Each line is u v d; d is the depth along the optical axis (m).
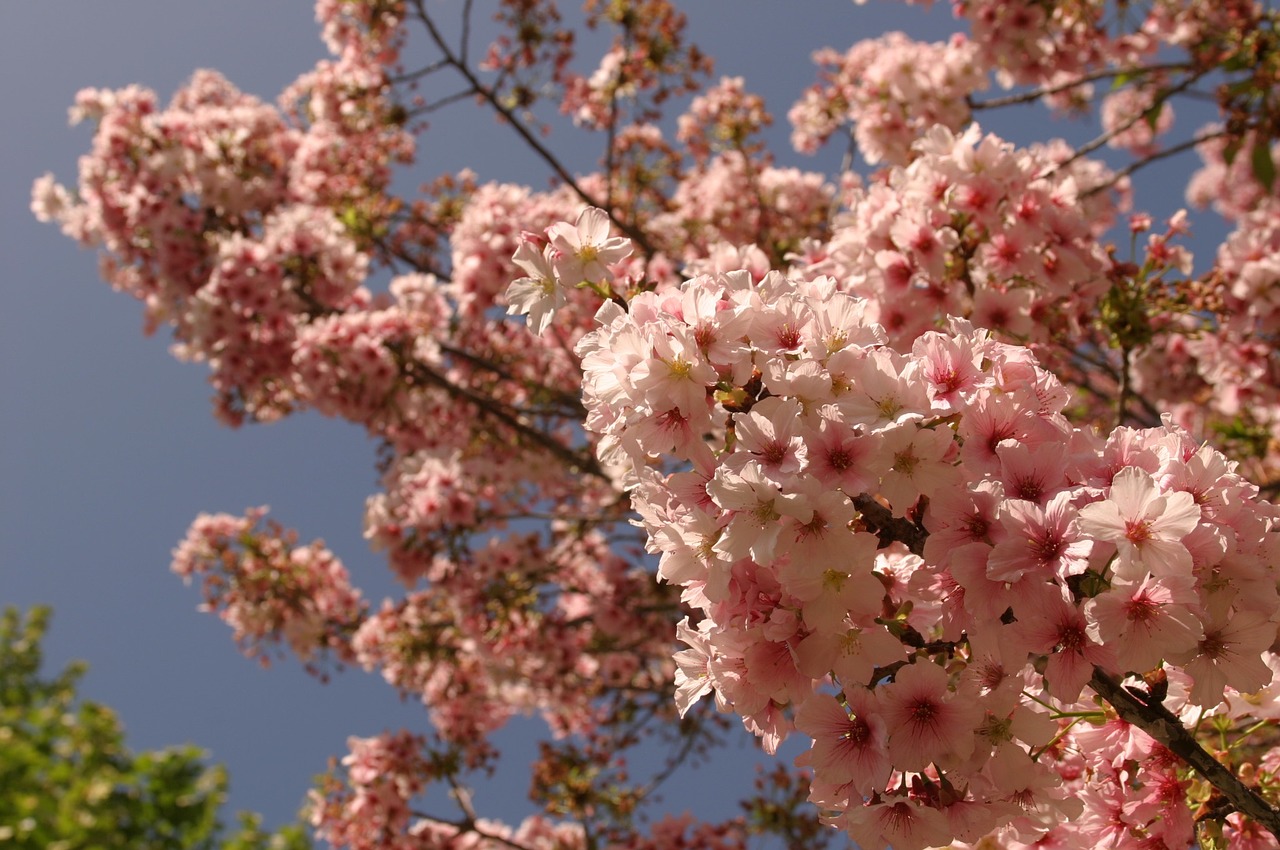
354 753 8.13
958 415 2.20
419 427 8.94
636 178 9.96
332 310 8.64
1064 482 2.05
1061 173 6.95
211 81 10.63
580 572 9.30
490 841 8.38
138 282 10.02
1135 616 1.88
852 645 2.11
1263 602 1.92
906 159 6.28
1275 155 8.30
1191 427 6.84
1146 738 2.37
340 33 9.68
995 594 1.98
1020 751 2.10
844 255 3.98
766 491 1.99
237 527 9.90
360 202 10.12
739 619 2.17
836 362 2.16
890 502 2.09
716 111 9.53
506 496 9.08
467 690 9.58
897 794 2.09
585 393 2.34
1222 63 5.94
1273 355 5.25
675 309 2.31
